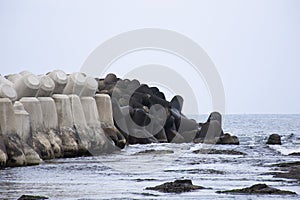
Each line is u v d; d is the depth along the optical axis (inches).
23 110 3774.6
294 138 7401.6
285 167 3651.6
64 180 3090.6
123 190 2768.2
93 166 3705.7
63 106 4343.0
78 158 4220.0
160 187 2810.0
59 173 3356.3
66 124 4333.2
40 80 4220.0
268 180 3078.2
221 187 2839.6
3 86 3725.4
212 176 3253.0
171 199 2529.5
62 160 4045.3
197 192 2694.4
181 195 2623.0
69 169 3538.4
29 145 3759.8
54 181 3051.2
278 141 6136.8
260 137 7618.1
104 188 2827.3
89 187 2859.3
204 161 4101.9
